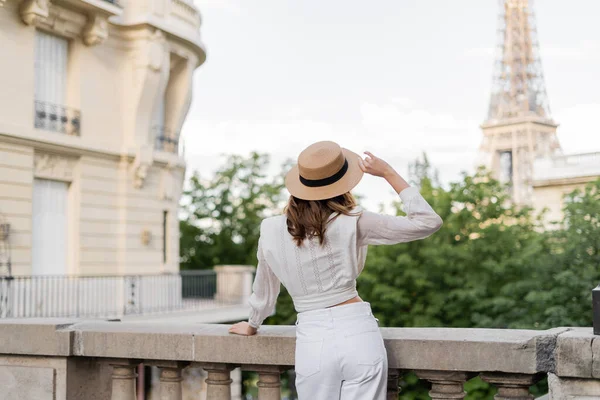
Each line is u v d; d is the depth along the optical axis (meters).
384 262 23.48
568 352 3.24
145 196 22.12
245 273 24.62
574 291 20.05
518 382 3.41
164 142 23.34
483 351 3.40
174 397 4.21
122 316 18.69
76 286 19.27
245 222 39.12
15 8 17.55
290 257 3.18
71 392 4.41
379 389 3.08
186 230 40.00
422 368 3.50
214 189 39.91
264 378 3.95
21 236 17.64
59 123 19.08
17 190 17.56
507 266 22.94
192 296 25.44
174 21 22.44
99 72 20.44
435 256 23.08
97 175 20.30
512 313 21.81
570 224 21.11
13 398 4.50
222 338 3.95
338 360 3.05
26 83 17.88
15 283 17.28
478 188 24.86
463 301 23.11
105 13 19.62
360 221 3.15
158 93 21.88
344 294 3.16
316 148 3.20
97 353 4.29
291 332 3.92
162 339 4.12
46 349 4.37
